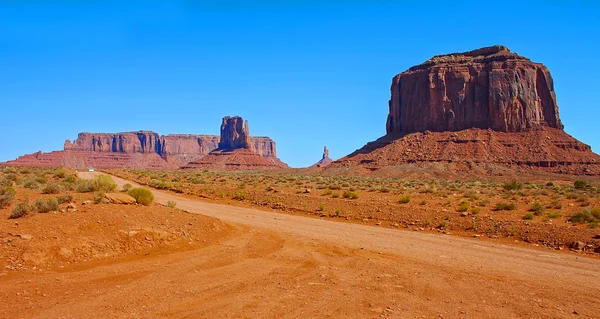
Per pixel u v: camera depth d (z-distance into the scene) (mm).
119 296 9734
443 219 23562
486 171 105750
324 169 137875
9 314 8422
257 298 9875
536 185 66375
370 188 46156
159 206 21656
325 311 9086
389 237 19172
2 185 24844
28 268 11242
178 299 9688
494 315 9000
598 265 14102
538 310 9344
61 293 9805
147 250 14203
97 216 15508
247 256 14336
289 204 32188
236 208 30891
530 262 14375
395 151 131500
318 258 14312
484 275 12398
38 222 14094
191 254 14258
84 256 12586
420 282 11469
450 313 9086
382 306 9469
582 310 9406
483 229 20953
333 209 29234
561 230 19062
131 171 91188
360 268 13000
